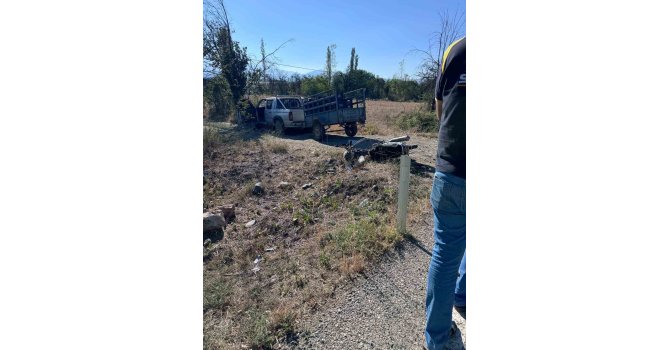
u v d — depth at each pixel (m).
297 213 4.41
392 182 5.39
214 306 2.50
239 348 2.05
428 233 3.51
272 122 11.67
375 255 3.04
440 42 13.43
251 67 15.95
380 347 2.00
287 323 2.21
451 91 1.48
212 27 14.78
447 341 1.90
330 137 11.31
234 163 7.36
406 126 12.98
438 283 1.69
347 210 4.49
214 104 17.31
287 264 3.06
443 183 1.55
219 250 3.58
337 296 2.50
